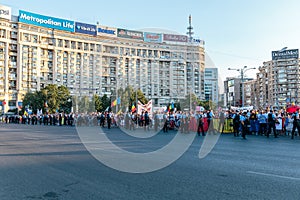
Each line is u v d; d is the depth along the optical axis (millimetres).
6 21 99375
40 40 104375
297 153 11664
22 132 25641
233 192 5742
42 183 6609
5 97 97938
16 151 12125
